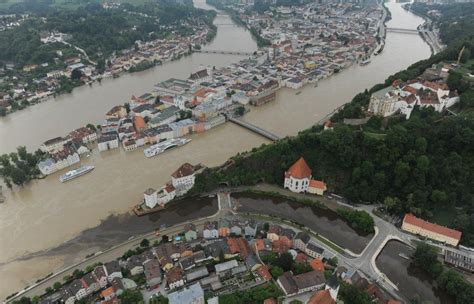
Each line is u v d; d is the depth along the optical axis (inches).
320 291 7234.3
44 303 7450.8
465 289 7504.9
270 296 7514.8
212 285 7834.6
